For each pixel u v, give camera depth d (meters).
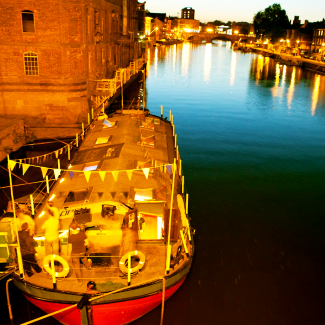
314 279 15.02
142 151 18.77
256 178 26.05
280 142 35.62
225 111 49.56
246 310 13.13
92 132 22.75
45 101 32.03
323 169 28.48
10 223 11.10
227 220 19.56
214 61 126.88
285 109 51.81
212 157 30.42
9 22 30.06
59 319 11.50
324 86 74.69
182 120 43.81
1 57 30.83
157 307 12.98
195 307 13.12
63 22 30.41
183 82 76.06
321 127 42.12
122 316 11.34
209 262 15.76
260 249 16.95
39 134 28.94
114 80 35.66
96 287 10.52
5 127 25.69
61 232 11.98
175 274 11.35
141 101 53.91
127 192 14.22
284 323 12.66
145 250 12.07
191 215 19.91
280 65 119.19
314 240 17.95
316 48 125.88
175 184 16.88
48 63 31.31
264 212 20.72
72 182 15.66
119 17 49.88
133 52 64.38
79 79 32.44
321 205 21.92
